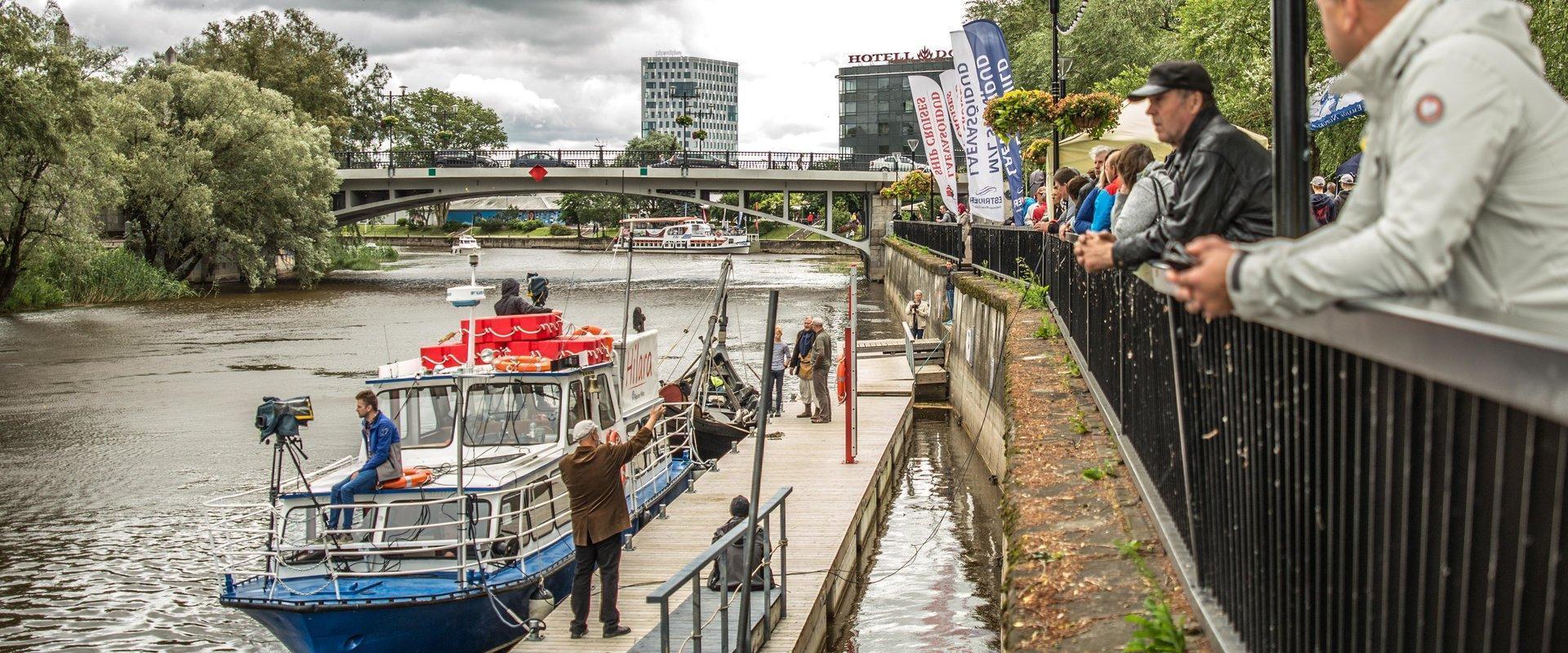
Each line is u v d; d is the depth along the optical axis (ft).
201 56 294.05
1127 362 24.66
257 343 137.08
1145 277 14.79
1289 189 11.98
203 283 221.66
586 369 47.50
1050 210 63.62
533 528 41.09
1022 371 38.27
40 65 146.51
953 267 106.93
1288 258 7.27
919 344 105.91
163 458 77.41
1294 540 11.27
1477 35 6.86
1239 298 7.44
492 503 39.86
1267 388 12.10
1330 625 10.03
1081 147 70.49
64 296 180.65
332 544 38.91
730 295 201.46
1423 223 6.66
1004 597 18.16
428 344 134.62
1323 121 43.14
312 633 37.50
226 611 48.78
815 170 244.83
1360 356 9.06
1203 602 15.30
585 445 36.78
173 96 203.41
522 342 45.93
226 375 112.27
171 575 53.26
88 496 67.67
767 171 240.12
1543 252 6.97
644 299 192.85
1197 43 102.94
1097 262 15.49
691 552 46.34
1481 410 7.02
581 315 163.73
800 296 203.21
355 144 359.05
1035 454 25.94
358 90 360.48
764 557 36.91
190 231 197.88
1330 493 9.90
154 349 131.23
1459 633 7.40
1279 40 11.94
